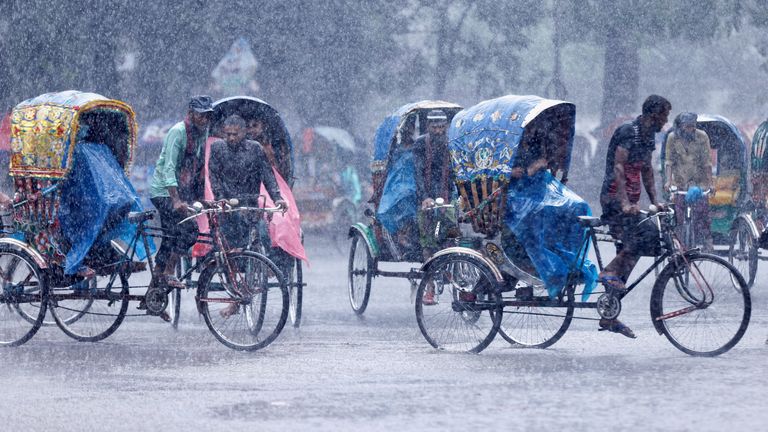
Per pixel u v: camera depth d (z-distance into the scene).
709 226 31.72
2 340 23.05
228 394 17.28
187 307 30.48
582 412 15.77
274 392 17.42
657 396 16.86
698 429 14.73
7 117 56.66
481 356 21.17
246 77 55.22
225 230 24.34
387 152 28.05
